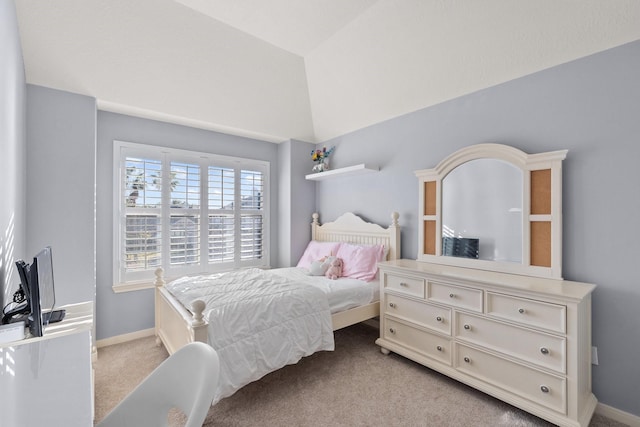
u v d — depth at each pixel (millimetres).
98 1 1996
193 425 660
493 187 2303
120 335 2857
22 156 1986
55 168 2293
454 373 2049
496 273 2193
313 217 4020
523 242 2117
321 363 2438
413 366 2387
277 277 2617
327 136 3871
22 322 1272
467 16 2021
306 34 2506
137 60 2387
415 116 2920
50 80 2258
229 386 1690
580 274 1919
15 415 602
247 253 3785
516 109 2221
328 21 2340
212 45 2490
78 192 2383
